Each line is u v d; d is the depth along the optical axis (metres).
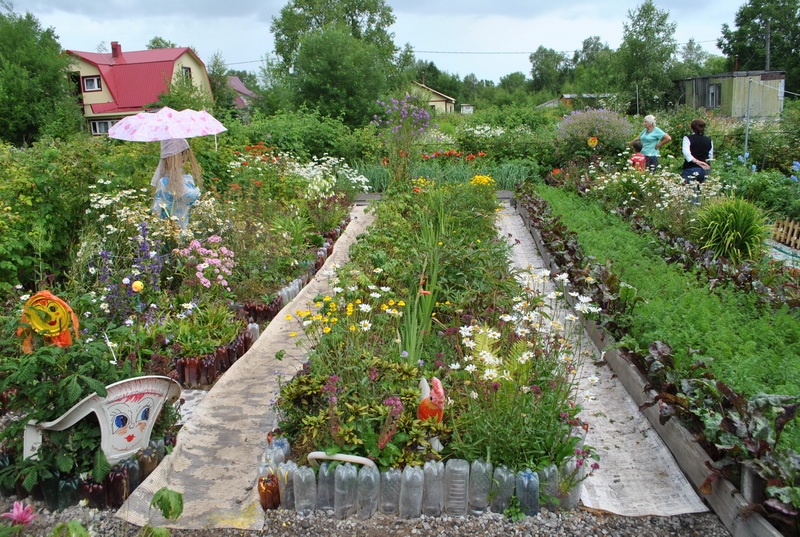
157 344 4.81
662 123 17.22
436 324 5.24
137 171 8.01
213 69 42.72
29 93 29.78
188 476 3.66
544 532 3.17
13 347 4.48
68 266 6.59
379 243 7.49
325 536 3.18
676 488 3.51
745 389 3.73
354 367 3.96
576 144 15.25
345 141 16.78
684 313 5.01
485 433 3.43
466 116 32.97
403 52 48.69
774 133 15.69
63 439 3.37
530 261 8.45
